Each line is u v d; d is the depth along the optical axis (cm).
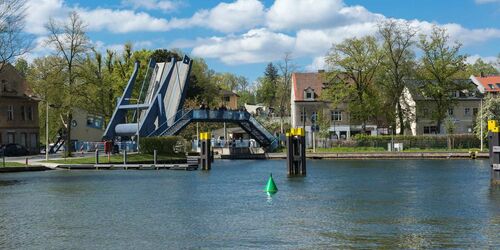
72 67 6950
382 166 6119
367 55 9075
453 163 6538
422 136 8875
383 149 8912
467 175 4700
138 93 9138
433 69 9169
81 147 7888
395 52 8900
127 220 2416
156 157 6328
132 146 7119
